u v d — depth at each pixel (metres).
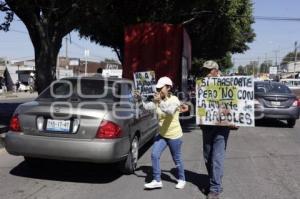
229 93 6.92
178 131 7.27
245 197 6.93
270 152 10.81
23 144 7.46
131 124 8.00
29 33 15.06
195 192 7.18
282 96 16.16
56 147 7.30
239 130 15.14
